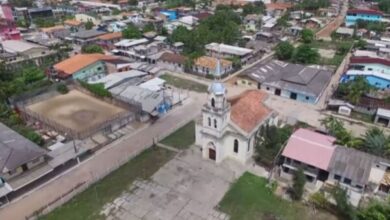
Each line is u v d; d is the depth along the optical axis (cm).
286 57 10906
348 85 7756
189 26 14212
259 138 5697
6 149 5128
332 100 7512
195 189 4978
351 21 15512
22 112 6981
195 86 8850
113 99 7475
